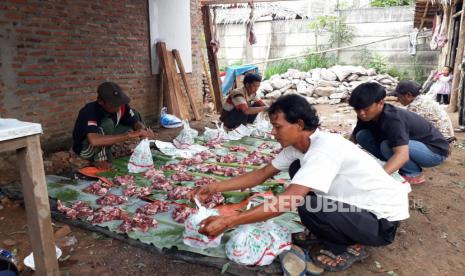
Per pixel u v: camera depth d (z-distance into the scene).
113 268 2.64
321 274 2.53
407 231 3.17
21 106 5.36
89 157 4.62
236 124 6.48
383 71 14.19
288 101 2.12
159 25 7.90
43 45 5.56
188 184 4.01
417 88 4.31
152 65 7.90
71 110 6.15
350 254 2.62
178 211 3.24
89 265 2.67
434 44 11.51
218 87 9.93
